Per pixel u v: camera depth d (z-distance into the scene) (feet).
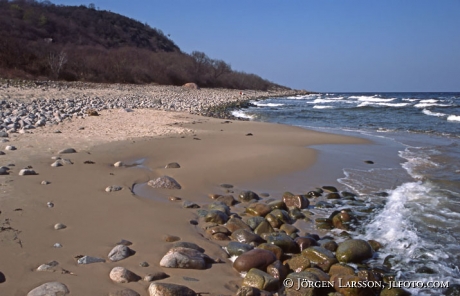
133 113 58.59
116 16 264.72
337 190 23.75
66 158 26.55
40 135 34.73
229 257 14.19
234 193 22.30
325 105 120.98
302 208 20.25
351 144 41.09
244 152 32.99
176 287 11.08
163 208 18.63
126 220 16.69
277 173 27.07
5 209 16.71
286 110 97.25
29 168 23.29
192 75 202.59
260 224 17.04
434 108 102.01
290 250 14.94
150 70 176.86
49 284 10.98
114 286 11.34
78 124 43.39
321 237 16.75
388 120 72.28
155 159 29.12
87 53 164.14
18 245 13.53
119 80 151.23
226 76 234.58
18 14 181.47
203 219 17.65
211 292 11.54
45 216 16.34
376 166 30.53
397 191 23.30
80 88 101.71
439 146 41.06
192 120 56.24
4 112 45.01
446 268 14.01
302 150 35.47
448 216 19.12
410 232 17.07
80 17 231.09
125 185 21.65
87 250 13.55
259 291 11.65
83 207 17.79
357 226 17.84
